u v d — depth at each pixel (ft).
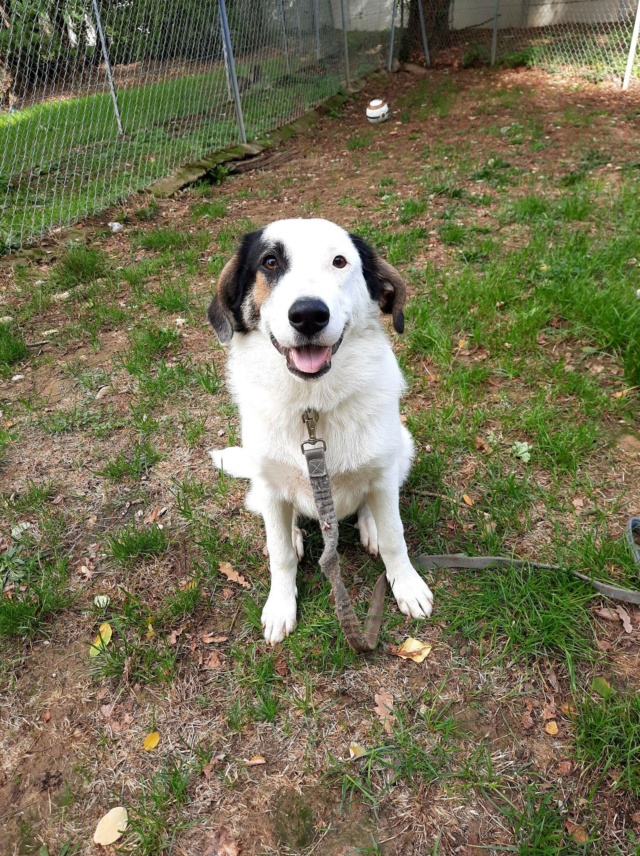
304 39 15.15
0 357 5.59
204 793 2.63
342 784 2.61
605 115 12.27
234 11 12.70
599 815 2.44
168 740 2.83
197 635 3.26
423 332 5.23
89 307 6.49
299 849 2.45
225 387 5.02
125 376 5.34
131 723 2.91
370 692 2.94
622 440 4.16
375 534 3.61
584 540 3.46
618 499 3.70
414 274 6.36
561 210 7.52
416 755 2.67
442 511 3.84
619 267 5.88
